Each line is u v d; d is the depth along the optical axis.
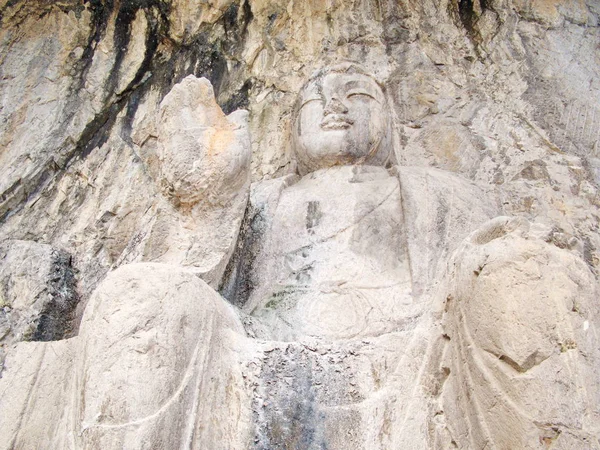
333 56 5.03
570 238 3.00
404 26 5.12
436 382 2.76
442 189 3.81
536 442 2.32
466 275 2.67
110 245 4.20
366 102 4.15
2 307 3.65
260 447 2.65
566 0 5.11
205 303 2.83
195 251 3.31
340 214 3.78
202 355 2.72
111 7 4.92
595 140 4.50
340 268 3.55
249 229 3.86
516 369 2.43
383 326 3.31
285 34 5.10
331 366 2.86
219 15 5.10
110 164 4.47
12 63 4.70
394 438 2.70
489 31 5.02
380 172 4.10
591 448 2.27
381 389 2.83
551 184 4.31
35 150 4.42
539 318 2.43
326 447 2.67
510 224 2.91
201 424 2.64
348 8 5.15
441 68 4.95
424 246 3.57
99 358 2.57
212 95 3.52
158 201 3.52
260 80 4.98
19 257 3.81
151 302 2.68
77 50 4.80
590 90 4.71
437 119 4.76
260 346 2.89
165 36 4.98
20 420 2.87
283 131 4.73
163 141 3.45
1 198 4.23
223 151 3.38
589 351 2.40
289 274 3.65
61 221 4.27
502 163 4.49
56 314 3.72
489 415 2.47
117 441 2.42
